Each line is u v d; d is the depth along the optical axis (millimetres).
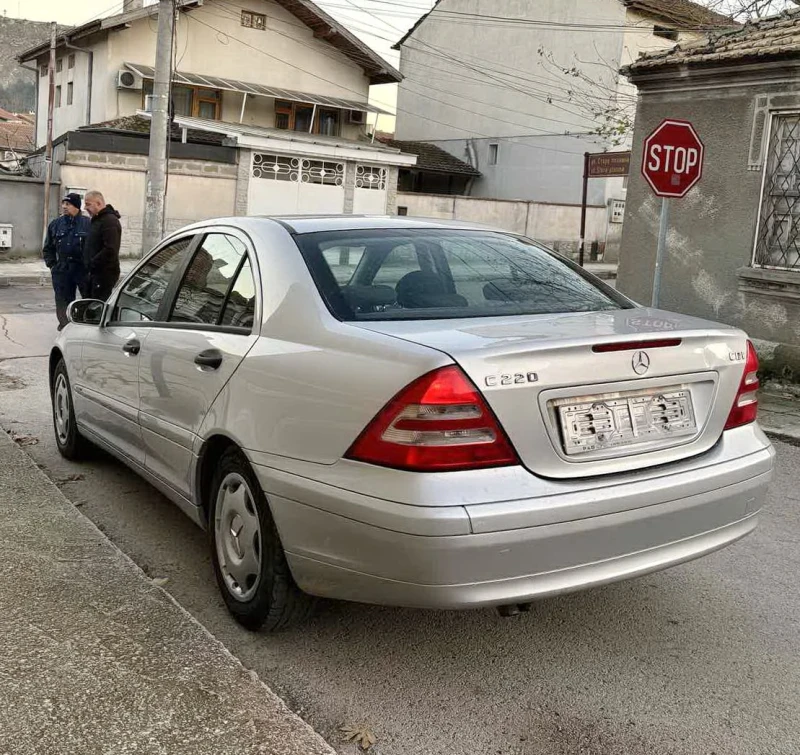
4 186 21703
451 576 2523
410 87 40875
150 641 2973
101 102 27141
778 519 4852
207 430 3316
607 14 31969
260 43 29203
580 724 2732
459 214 30109
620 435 2828
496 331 2838
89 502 4602
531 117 35406
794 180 8688
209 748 2426
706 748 2625
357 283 3180
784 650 3285
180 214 24672
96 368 4555
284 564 2982
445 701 2838
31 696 2615
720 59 8922
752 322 9117
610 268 29734
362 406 2664
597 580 2746
